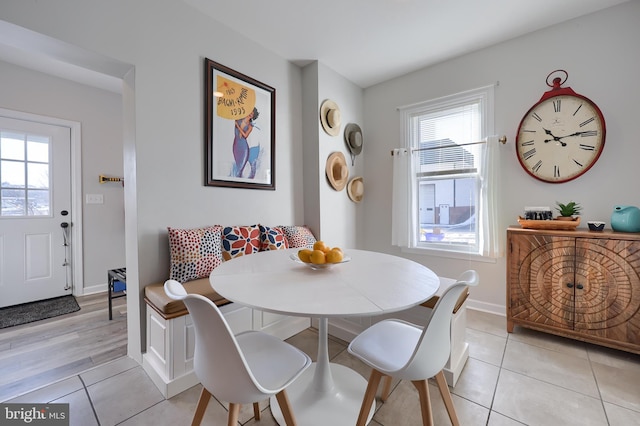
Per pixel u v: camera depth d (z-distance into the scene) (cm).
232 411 95
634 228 182
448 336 104
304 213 292
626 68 202
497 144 247
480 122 265
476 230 266
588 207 216
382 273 128
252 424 132
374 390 112
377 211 337
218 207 219
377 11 208
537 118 233
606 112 209
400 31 233
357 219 336
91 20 157
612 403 143
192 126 202
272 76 260
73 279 320
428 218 302
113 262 343
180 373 155
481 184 259
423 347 94
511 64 246
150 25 180
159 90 184
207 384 90
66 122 310
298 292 103
